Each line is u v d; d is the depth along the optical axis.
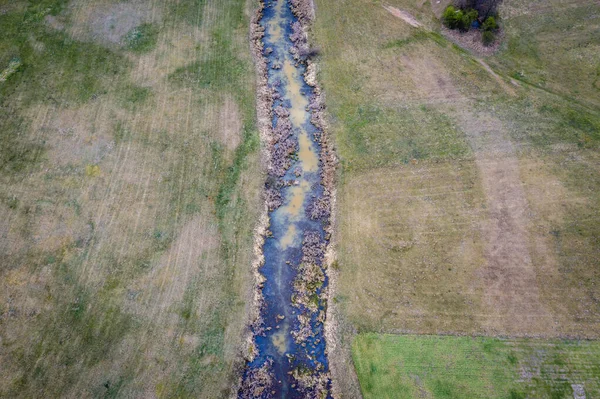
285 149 23.62
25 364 17.33
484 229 20.84
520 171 22.53
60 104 24.78
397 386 17.19
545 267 19.80
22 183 22.00
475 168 22.66
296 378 17.61
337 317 18.89
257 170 22.78
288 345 18.39
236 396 17.08
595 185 22.05
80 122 24.08
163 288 19.16
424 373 17.42
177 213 21.19
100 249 20.08
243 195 21.95
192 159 22.89
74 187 21.89
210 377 17.30
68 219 20.91
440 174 22.53
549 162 22.80
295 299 19.44
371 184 22.33
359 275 19.80
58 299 18.80
